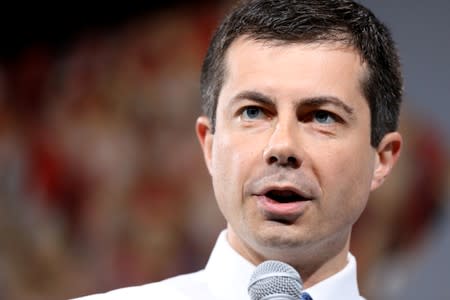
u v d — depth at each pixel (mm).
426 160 14141
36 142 16188
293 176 5180
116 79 15953
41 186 16125
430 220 14055
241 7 5797
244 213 5293
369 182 5688
